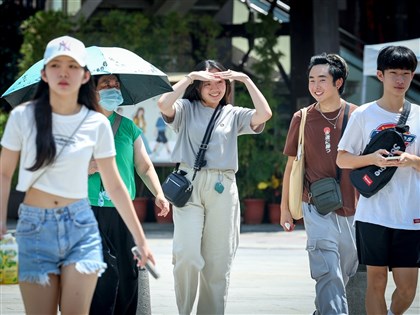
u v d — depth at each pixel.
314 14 30.14
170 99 11.05
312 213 11.41
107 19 30.14
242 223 29.70
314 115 11.59
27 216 8.20
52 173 8.18
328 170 11.46
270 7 34.12
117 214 10.83
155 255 21.42
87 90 8.48
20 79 11.13
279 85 33.78
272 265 19.94
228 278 11.25
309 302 14.99
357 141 10.84
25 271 8.20
